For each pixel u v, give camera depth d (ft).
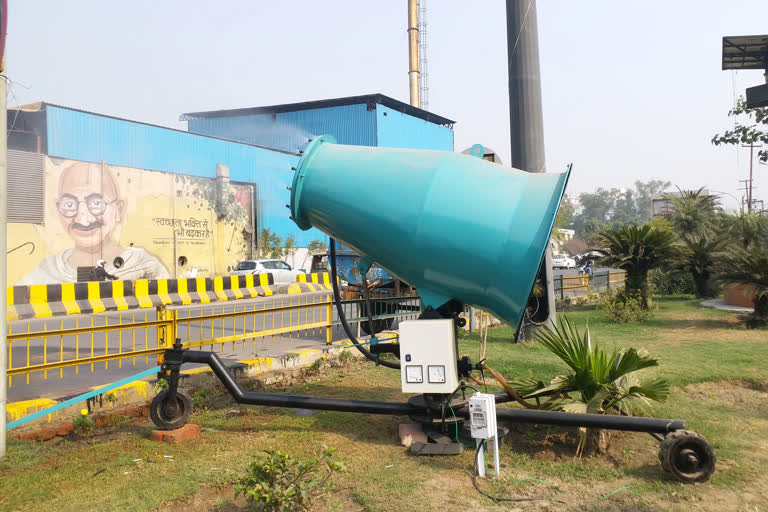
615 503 12.29
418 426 16.65
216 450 15.49
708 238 56.65
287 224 117.91
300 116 155.33
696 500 12.41
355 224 16.15
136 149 90.27
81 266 78.43
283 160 116.57
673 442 13.30
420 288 16.21
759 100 54.70
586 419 14.29
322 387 23.07
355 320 28.60
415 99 181.37
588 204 518.37
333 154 17.10
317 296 60.13
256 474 11.76
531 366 25.91
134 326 19.63
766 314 38.19
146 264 87.40
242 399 16.81
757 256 38.32
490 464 14.62
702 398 21.17
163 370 16.88
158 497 12.35
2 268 14.57
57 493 12.61
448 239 14.66
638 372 24.12
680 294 68.08
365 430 17.49
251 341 32.55
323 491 12.96
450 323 15.19
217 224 100.12
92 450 15.48
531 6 35.81
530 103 35.65
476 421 13.74
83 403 17.79
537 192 14.40
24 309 26.40
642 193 517.55
